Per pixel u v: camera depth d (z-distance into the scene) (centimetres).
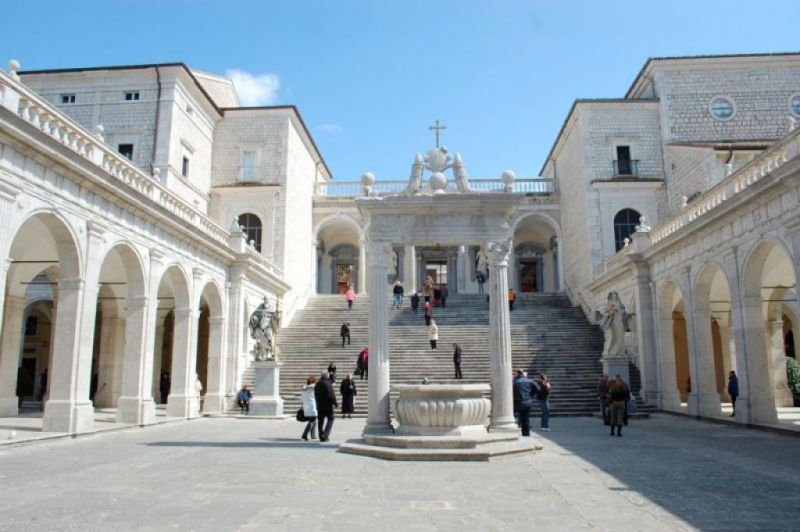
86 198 1603
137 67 3169
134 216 1858
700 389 2166
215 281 2544
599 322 3178
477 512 750
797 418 2038
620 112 3609
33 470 1053
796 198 1547
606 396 1948
